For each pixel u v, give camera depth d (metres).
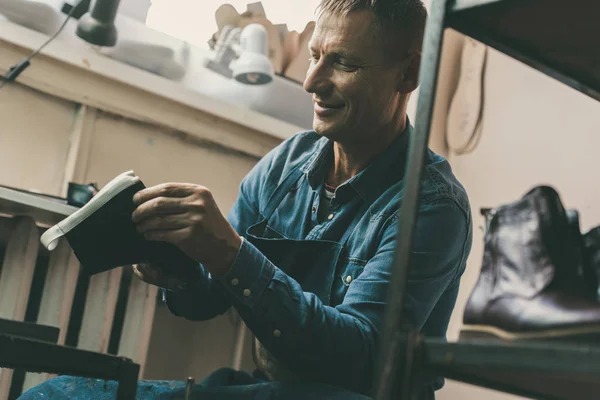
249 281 1.04
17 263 1.67
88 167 1.87
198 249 1.02
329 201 1.32
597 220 1.93
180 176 2.04
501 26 0.83
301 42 2.18
